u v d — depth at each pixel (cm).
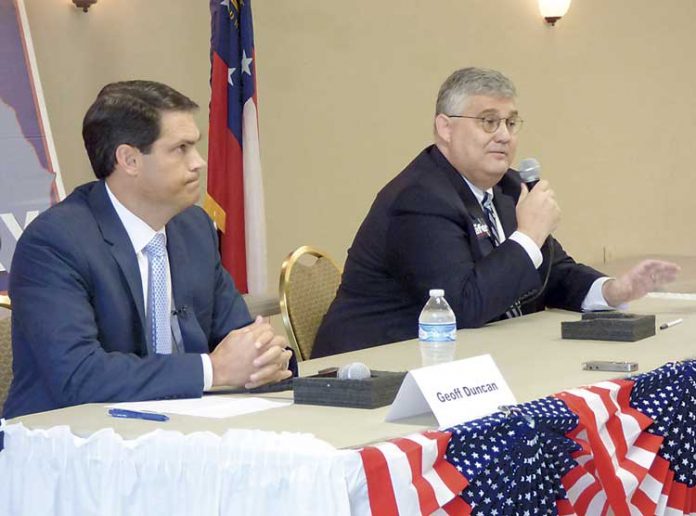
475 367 206
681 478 244
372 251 346
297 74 551
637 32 766
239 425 195
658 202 789
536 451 198
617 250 755
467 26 637
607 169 744
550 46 695
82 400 227
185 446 181
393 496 169
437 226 327
